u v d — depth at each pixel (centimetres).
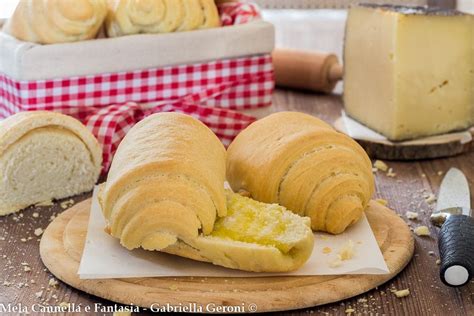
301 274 74
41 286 75
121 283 73
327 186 80
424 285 75
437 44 104
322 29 161
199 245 73
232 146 86
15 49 97
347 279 74
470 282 76
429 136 107
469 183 97
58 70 98
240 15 109
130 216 74
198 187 75
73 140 90
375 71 107
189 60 104
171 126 79
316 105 126
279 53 133
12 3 118
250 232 74
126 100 102
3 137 86
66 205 90
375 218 84
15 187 88
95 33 101
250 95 108
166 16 102
